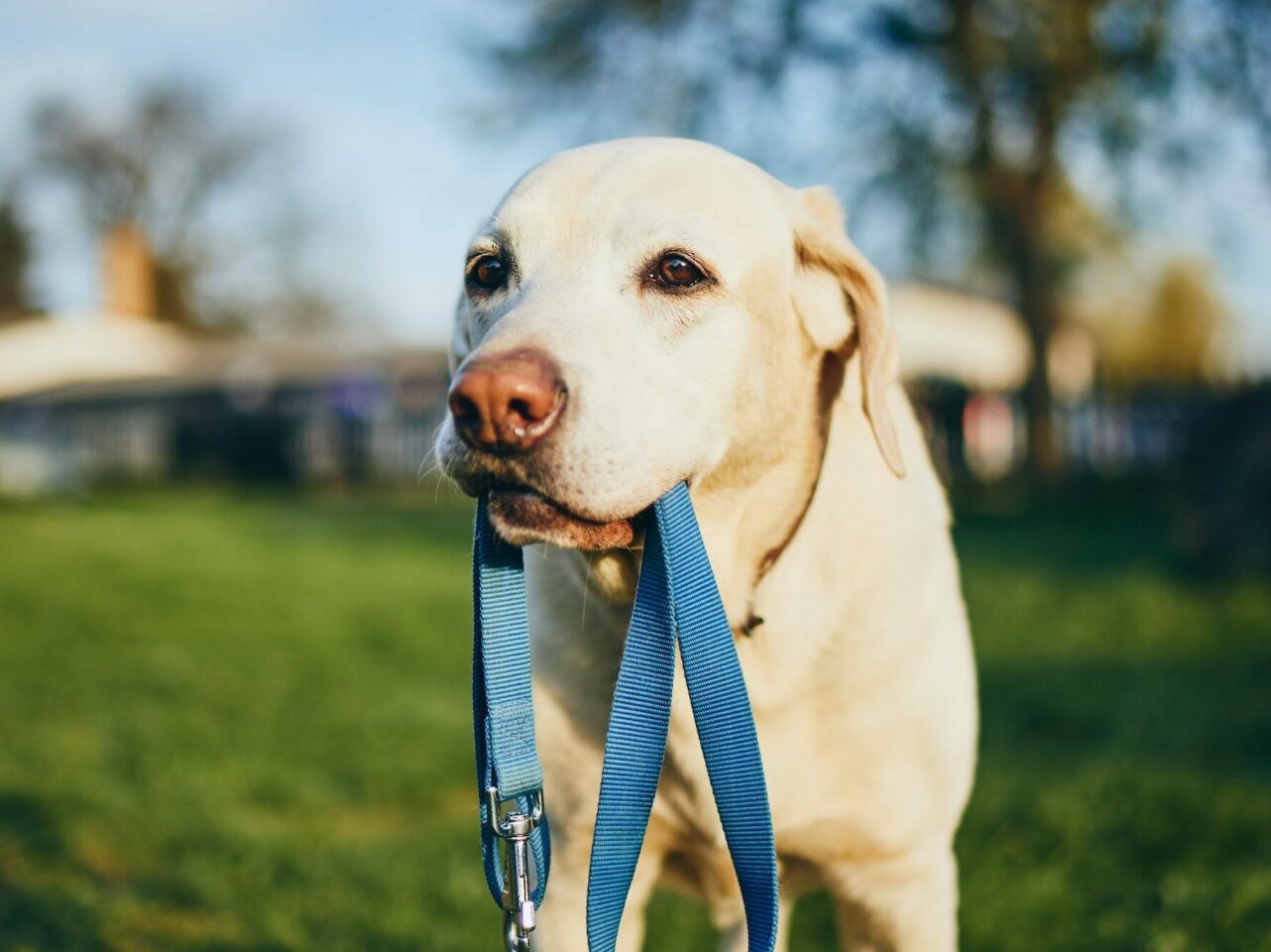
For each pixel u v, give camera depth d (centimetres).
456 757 446
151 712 517
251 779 418
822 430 220
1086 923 295
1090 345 2736
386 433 2112
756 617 209
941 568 228
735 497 208
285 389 2220
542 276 202
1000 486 1717
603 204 205
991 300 2986
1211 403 809
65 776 425
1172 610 664
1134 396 1677
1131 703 484
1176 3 1424
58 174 3597
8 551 1067
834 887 227
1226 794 359
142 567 957
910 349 2900
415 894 320
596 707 215
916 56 1502
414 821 396
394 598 790
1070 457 1739
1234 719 460
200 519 1416
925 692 216
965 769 230
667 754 212
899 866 222
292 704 529
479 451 176
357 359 2333
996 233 1700
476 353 180
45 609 773
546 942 223
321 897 321
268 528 1283
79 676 589
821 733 212
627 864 167
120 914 314
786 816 215
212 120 3575
